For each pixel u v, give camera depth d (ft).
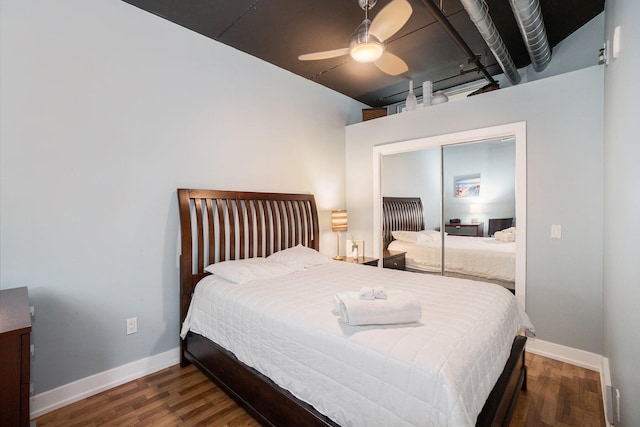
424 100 11.53
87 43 7.00
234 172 9.83
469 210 10.55
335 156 13.44
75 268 6.89
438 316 5.26
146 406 6.57
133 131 7.72
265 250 10.50
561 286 8.55
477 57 9.85
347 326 4.88
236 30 8.78
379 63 8.09
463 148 10.66
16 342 3.88
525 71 11.88
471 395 3.85
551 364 8.32
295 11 7.93
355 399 4.29
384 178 12.89
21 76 6.21
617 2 5.23
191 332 8.00
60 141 6.67
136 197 7.79
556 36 9.71
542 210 8.82
